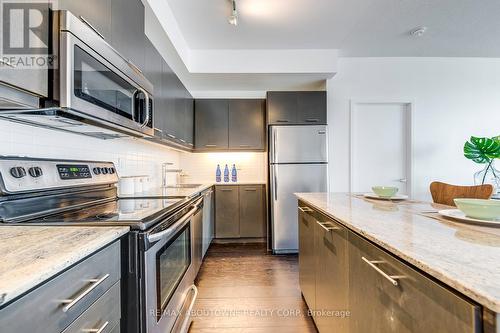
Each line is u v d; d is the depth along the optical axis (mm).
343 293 1216
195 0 2342
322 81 3727
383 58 3703
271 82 3729
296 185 3467
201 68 3316
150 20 2150
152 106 1869
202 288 2381
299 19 2678
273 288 2379
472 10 2580
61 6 1032
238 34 2949
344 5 2465
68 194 1396
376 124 3789
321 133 3486
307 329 1785
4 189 1036
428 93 3727
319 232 1604
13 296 490
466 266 617
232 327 1812
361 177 3781
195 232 2273
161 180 3311
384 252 857
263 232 3854
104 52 1255
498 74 3770
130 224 1019
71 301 666
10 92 871
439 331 609
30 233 878
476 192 1733
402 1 2428
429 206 1531
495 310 461
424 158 3727
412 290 713
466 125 3748
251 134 3992
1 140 1174
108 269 877
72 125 1383
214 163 4258
